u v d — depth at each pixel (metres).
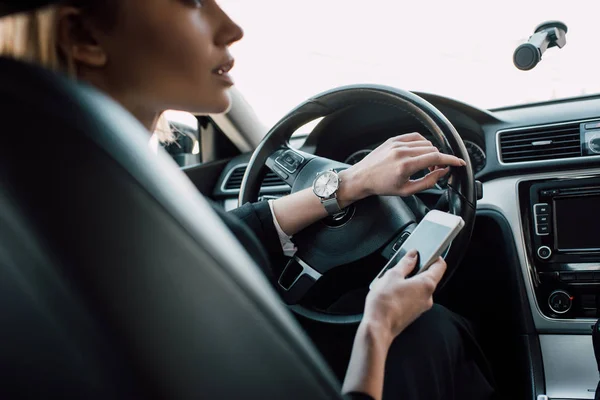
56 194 0.35
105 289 0.35
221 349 0.38
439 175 0.98
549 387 1.38
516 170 1.43
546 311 1.42
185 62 0.62
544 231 1.41
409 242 0.83
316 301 1.13
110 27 0.58
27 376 0.41
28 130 0.35
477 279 1.52
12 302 0.39
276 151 1.24
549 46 1.48
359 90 1.13
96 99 0.40
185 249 0.37
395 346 0.80
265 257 0.93
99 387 0.38
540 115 1.48
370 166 1.00
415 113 1.08
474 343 0.97
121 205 0.36
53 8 0.56
